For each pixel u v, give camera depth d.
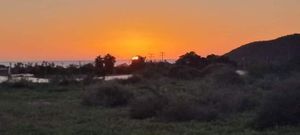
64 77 53.12
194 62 70.81
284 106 20.91
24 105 31.70
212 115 23.30
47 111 28.03
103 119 24.30
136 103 25.69
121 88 32.66
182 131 20.00
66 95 39.91
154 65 67.06
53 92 43.56
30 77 62.00
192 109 23.48
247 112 24.92
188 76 57.53
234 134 18.88
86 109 29.17
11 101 35.28
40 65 71.00
